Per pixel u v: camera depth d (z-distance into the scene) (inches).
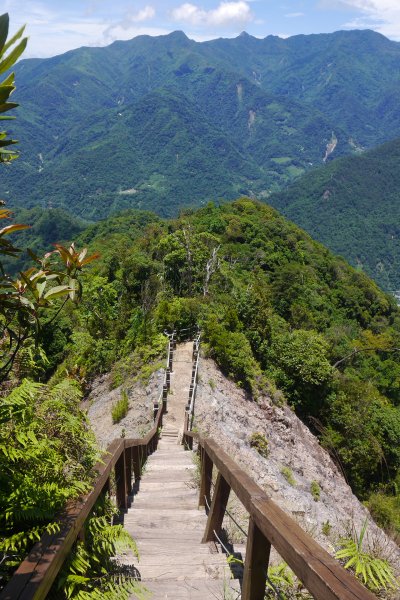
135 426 636.7
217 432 598.9
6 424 118.6
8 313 100.4
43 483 114.3
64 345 1082.7
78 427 134.0
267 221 2928.2
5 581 94.3
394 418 994.1
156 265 1521.9
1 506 105.0
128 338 1038.4
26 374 141.8
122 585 119.0
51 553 91.0
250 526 113.3
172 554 164.9
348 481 877.2
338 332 2094.0
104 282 1393.9
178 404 682.8
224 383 800.9
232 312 1003.9
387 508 665.0
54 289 98.9
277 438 739.4
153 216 4345.5
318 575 74.0
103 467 148.7
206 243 2041.1
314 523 327.9
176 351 917.8
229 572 148.6
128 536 129.5
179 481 319.0
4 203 94.3
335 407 968.9
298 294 2240.4
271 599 120.5
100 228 4104.3
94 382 978.7
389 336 2433.6
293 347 1000.2
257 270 2300.7
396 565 147.6
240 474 133.7
